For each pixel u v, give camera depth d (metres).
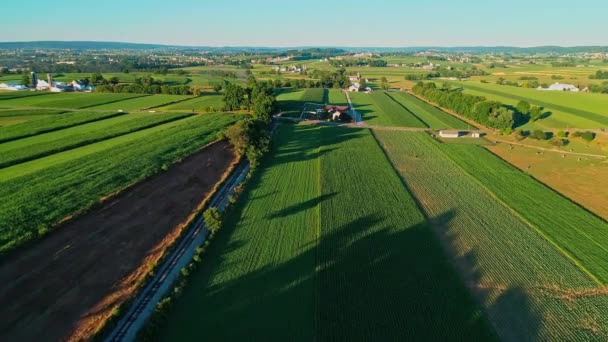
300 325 33.03
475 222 53.12
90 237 42.44
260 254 43.75
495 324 34.06
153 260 41.81
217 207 57.12
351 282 39.00
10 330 29.88
